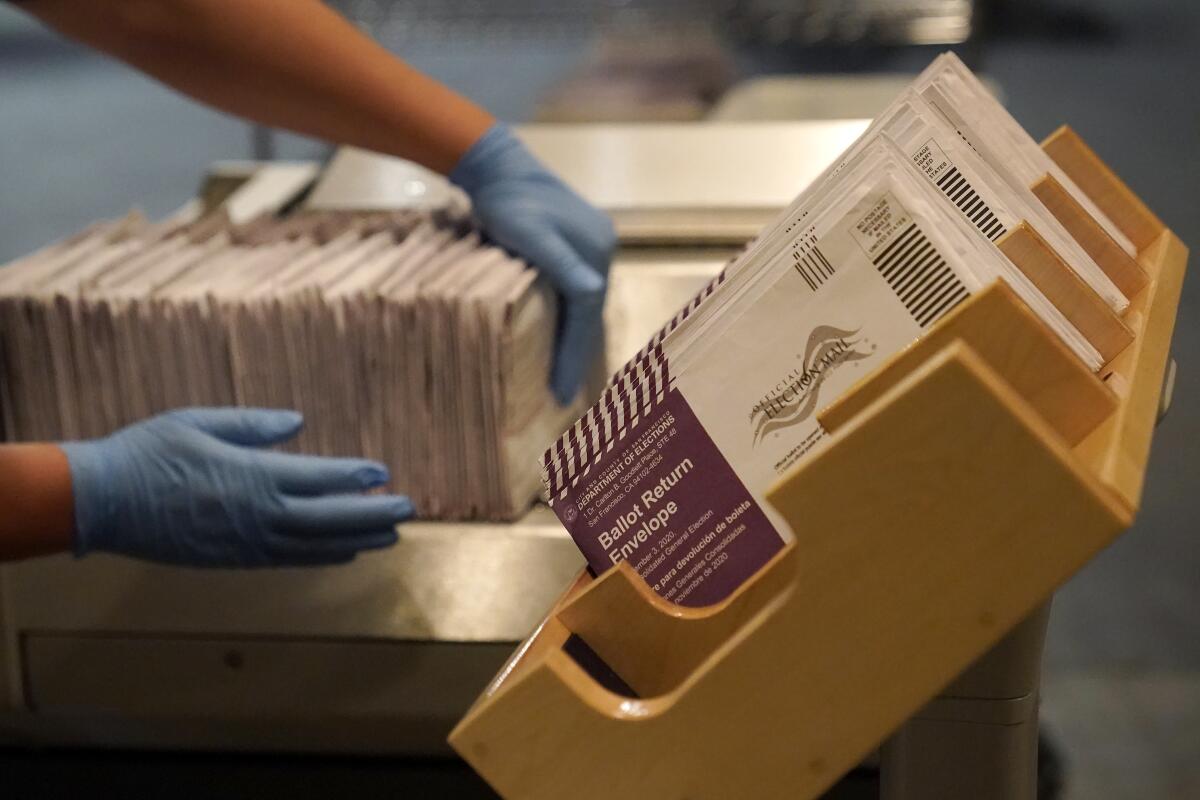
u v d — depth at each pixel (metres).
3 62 5.16
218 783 0.98
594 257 1.05
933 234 0.49
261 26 1.00
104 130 4.20
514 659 0.52
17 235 3.27
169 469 0.83
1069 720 1.87
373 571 0.88
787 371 0.52
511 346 0.87
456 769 0.96
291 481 0.84
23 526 0.81
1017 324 0.44
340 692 0.90
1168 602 2.13
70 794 1.00
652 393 0.54
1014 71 4.30
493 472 0.89
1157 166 3.54
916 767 0.68
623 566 0.53
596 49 1.99
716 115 1.75
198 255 1.00
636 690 0.54
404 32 1.92
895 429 0.42
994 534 0.42
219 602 0.89
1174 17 4.90
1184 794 1.71
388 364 0.88
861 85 1.85
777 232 0.54
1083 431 0.45
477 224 1.07
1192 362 2.71
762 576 0.50
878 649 0.44
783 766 0.46
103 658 0.92
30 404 0.91
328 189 1.29
